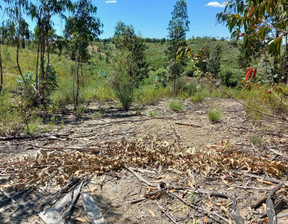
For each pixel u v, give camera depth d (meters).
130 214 2.20
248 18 2.48
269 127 4.72
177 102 7.69
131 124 5.36
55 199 2.43
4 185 2.69
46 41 7.30
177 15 10.44
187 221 2.10
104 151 3.57
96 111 7.37
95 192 2.54
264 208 2.23
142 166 3.10
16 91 7.24
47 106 6.91
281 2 2.47
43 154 3.32
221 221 2.09
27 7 6.62
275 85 3.65
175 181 2.74
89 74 16.42
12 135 4.43
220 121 5.44
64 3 6.95
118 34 11.31
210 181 2.73
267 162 2.97
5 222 2.10
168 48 11.02
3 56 16.58
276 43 2.21
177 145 3.88
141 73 11.33
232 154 3.32
